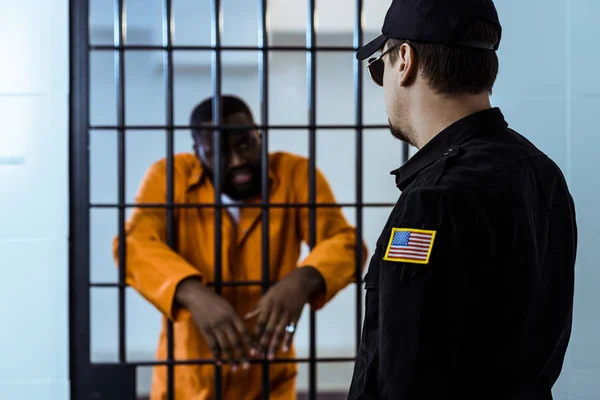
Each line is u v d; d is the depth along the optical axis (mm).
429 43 1082
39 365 1948
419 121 1112
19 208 1935
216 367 2021
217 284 2049
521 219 1017
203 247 2141
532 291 1033
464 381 991
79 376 1992
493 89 1930
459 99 1085
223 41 5078
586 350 1941
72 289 1980
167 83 2000
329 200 2180
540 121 1936
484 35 1083
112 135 5305
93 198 5281
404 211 997
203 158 2180
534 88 1930
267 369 2035
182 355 2174
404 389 959
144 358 5418
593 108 1938
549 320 1078
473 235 976
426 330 956
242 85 5777
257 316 2150
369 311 1068
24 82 1926
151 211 2098
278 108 5875
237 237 2164
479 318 992
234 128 2010
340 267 2014
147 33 5188
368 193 6090
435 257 960
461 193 985
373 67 1226
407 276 964
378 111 6043
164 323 2250
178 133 5547
